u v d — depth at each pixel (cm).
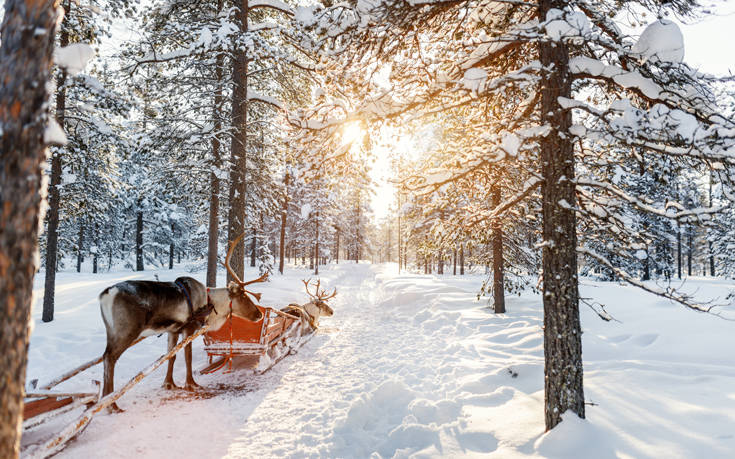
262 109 1370
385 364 712
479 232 753
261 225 1820
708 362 576
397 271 4031
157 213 3594
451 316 1118
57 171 1017
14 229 157
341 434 437
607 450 339
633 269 2022
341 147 482
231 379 621
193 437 421
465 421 434
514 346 749
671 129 355
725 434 327
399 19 421
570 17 358
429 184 448
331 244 5378
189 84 1141
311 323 988
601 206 436
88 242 3316
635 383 470
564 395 385
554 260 402
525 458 351
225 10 1153
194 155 1226
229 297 619
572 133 393
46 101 166
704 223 356
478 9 493
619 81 414
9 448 158
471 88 404
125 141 1091
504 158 400
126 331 470
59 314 1052
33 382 403
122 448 386
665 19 393
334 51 453
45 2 162
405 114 488
